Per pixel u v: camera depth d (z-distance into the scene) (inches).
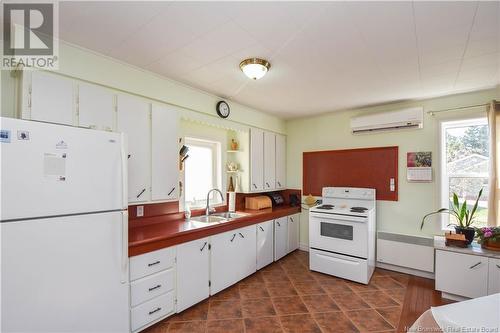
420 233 122.8
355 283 114.0
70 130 56.9
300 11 56.5
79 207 57.9
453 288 97.2
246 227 118.2
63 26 63.3
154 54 78.2
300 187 165.2
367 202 134.5
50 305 53.4
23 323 49.9
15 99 66.2
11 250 48.6
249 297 101.0
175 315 87.4
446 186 119.0
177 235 85.6
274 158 160.4
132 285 72.5
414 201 124.8
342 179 147.3
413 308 92.6
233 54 77.9
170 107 99.0
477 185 112.0
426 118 121.7
